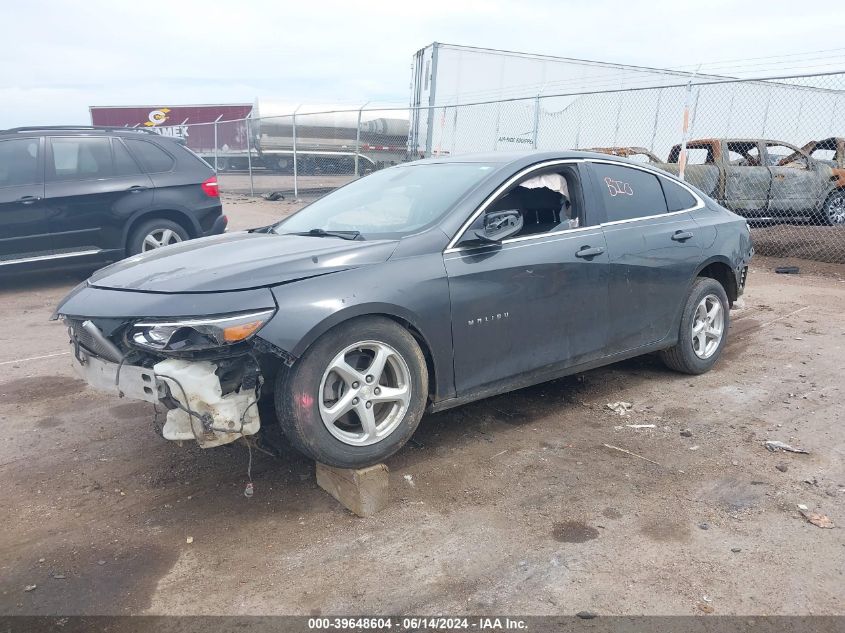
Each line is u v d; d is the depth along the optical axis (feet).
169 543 10.20
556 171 13.96
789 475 11.89
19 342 20.62
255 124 75.00
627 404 15.06
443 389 11.86
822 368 17.40
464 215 12.31
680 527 10.36
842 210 40.88
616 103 51.11
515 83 57.31
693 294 16.20
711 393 15.81
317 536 10.27
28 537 10.44
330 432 10.47
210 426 9.80
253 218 49.75
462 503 11.12
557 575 9.27
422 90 56.95
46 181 26.03
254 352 10.11
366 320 10.73
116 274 11.90
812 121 43.98
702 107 45.24
